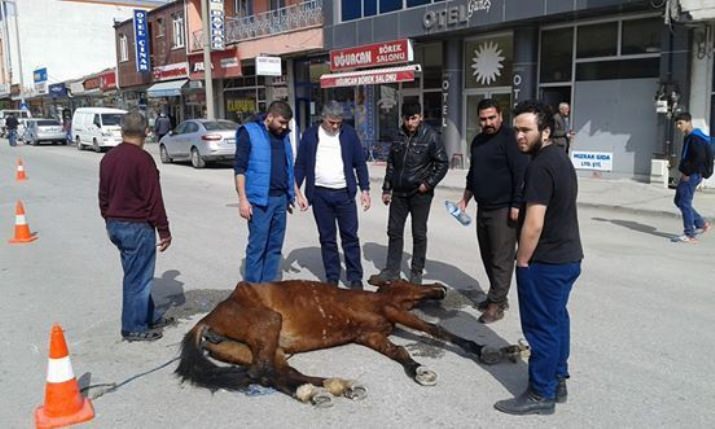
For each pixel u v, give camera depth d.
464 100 19.05
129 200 5.14
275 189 6.24
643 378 4.40
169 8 32.66
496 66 18.03
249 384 4.25
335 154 6.46
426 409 3.98
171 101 35.53
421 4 18.36
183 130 21.97
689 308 5.95
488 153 5.56
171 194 14.76
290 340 4.65
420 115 6.55
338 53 21.19
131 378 4.54
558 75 16.16
